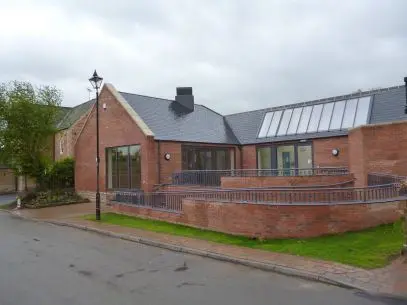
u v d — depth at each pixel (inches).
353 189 434.3
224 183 691.4
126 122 818.8
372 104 782.5
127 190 756.6
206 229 498.3
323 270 302.4
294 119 910.4
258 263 333.4
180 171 784.3
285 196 452.4
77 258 374.9
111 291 267.6
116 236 496.1
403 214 344.8
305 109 910.4
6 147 978.7
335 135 777.6
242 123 1033.5
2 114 960.9
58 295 258.7
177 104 1006.4
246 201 452.1
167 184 756.0
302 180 617.9
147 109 888.9
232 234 458.6
